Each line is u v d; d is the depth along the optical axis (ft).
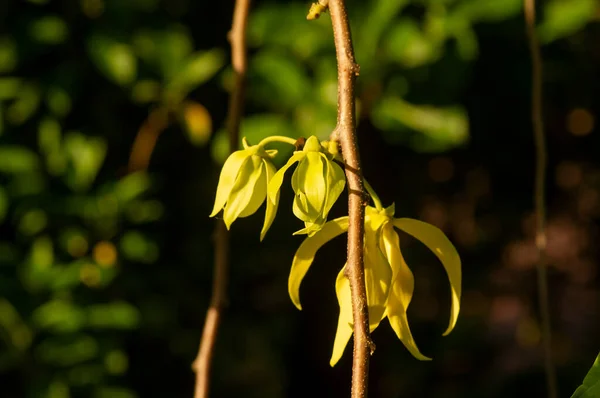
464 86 5.54
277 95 5.31
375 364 7.42
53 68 5.71
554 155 8.06
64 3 5.63
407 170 7.36
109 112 5.86
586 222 9.18
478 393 8.29
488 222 8.18
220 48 5.97
